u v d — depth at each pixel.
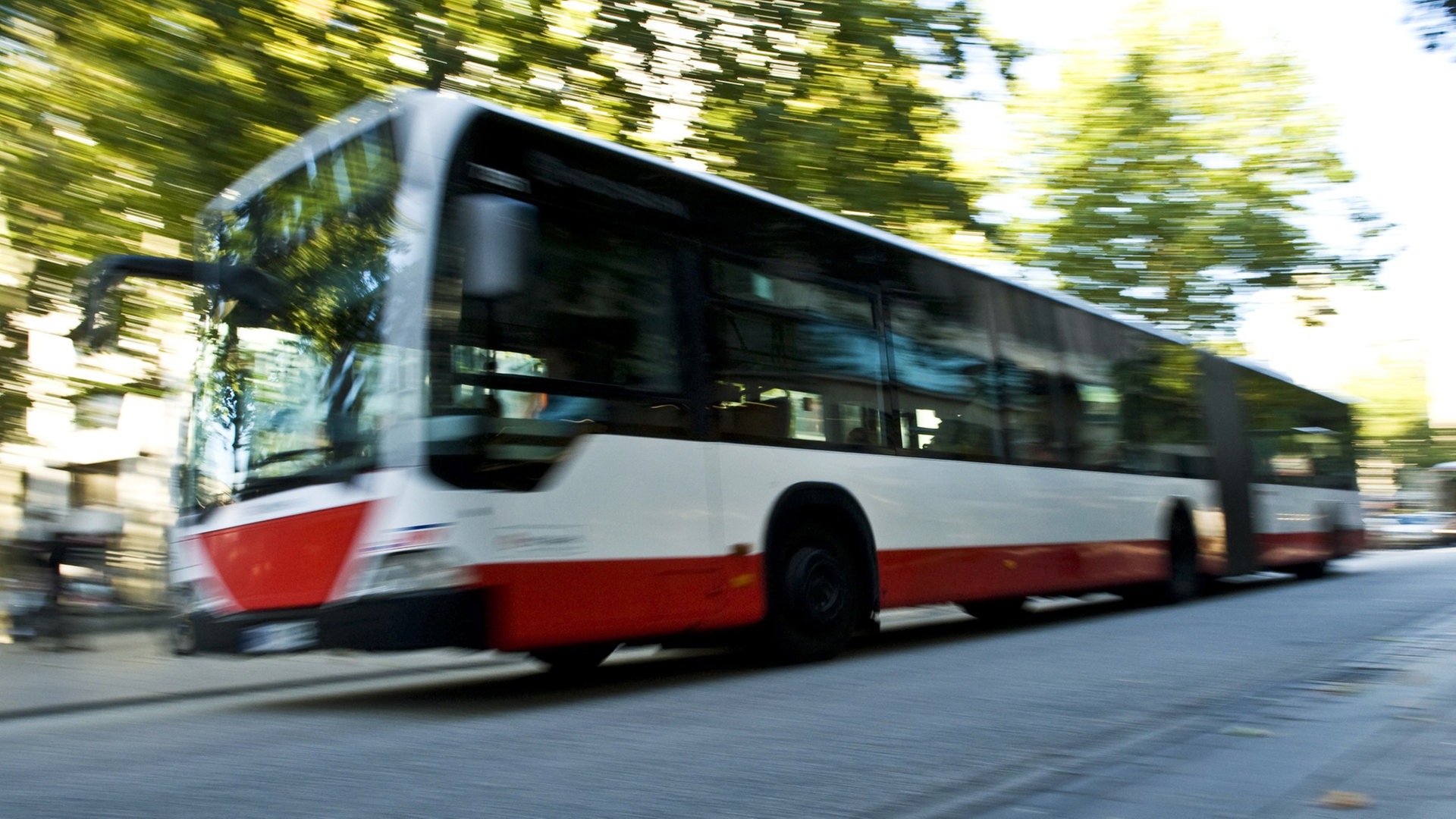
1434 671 6.91
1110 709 5.86
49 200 12.26
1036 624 11.80
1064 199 27.75
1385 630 9.38
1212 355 15.80
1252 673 7.06
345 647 6.14
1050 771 4.43
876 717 5.78
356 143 6.82
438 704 7.11
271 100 12.53
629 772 4.58
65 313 12.59
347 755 5.20
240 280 7.10
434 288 6.20
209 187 12.12
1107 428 12.68
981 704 6.11
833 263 8.98
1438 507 42.31
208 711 7.36
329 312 6.66
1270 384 17.80
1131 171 27.81
